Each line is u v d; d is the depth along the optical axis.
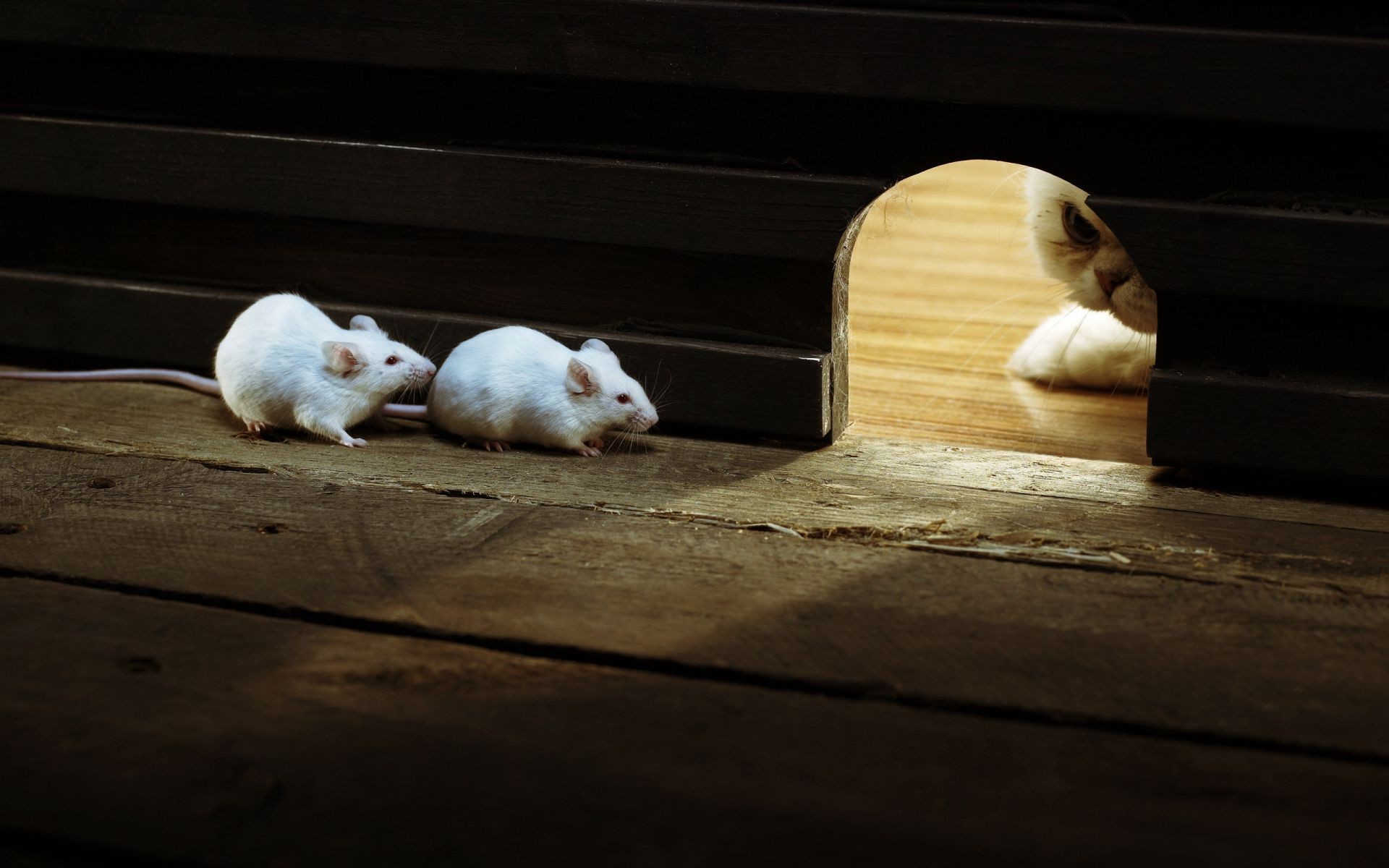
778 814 1.09
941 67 1.24
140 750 1.10
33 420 1.31
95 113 1.34
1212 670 1.14
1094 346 1.40
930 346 1.48
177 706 1.12
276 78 1.31
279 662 1.14
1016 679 1.13
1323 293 1.23
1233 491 1.26
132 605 1.17
